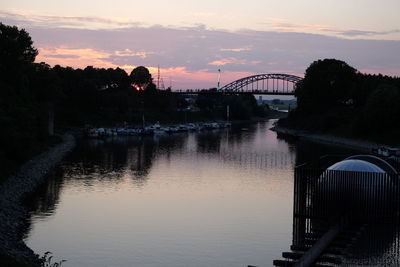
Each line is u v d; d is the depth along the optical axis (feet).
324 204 165.58
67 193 234.17
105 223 185.06
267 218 194.49
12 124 273.13
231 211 205.57
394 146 440.86
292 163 355.15
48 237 166.91
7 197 208.23
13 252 138.00
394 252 139.74
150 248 158.51
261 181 278.46
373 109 486.79
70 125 608.19
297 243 155.74
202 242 164.76
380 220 162.20
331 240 147.33
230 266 143.95
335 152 429.79
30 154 303.68
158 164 341.00
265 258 150.10
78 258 148.97
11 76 403.13
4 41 400.26
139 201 222.48
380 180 162.61
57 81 478.18
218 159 375.66
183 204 217.77
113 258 149.69
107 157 372.79
